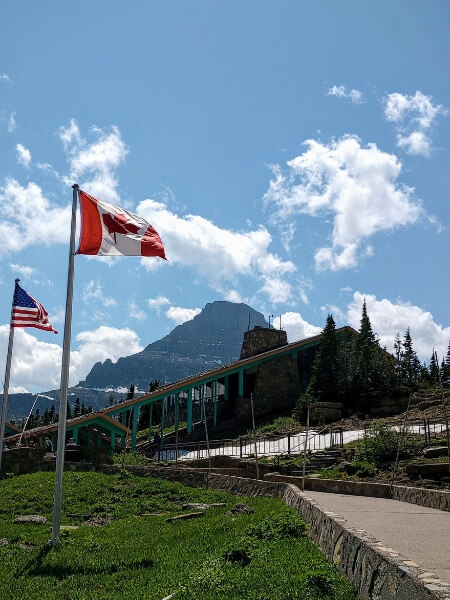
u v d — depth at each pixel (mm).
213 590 10016
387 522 12711
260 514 17672
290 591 8875
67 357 17297
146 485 29062
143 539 16891
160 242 18359
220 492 27375
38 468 33750
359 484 21016
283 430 44531
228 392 58438
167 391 50281
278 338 67938
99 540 17266
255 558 11742
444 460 21984
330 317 53562
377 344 54594
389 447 26156
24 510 23828
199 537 15875
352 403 48719
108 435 47906
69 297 17719
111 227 17906
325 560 10438
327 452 30703
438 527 11859
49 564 14023
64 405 17094
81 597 11000
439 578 6605
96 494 27156
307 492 21766
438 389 46469
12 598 11305
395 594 6918
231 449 40875
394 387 47594
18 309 25016
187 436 51156
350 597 8219
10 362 24609
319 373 51375
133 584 11734
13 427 44531
